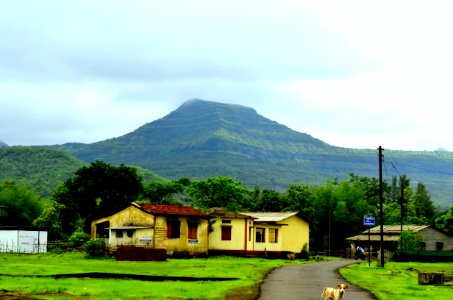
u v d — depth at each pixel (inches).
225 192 4392.2
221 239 2815.0
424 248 3567.9
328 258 3193.9
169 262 2133.4
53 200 4050.2
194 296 1062.4
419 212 6466.5
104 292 1090.1
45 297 1008.9
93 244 2338.8
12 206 4318.4
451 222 4037.9
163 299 1009.5
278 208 4345.5
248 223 2839.6
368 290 1245.7
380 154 2192.4
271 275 1595.7
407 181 7455.7
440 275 1440.7
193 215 2578.7
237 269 1803.6
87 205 3631.9
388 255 3051.2
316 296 1101.1
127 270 1656.0
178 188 4205.2
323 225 4308.6
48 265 1818.4
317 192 4473.4
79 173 3705.7
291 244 3014.3
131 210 2581.2
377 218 4879.4
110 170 3722.9
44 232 2938.0
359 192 4441.4
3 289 1120.8
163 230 2484.0
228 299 1025.5
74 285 1210.0
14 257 2281.0
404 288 1318.9
